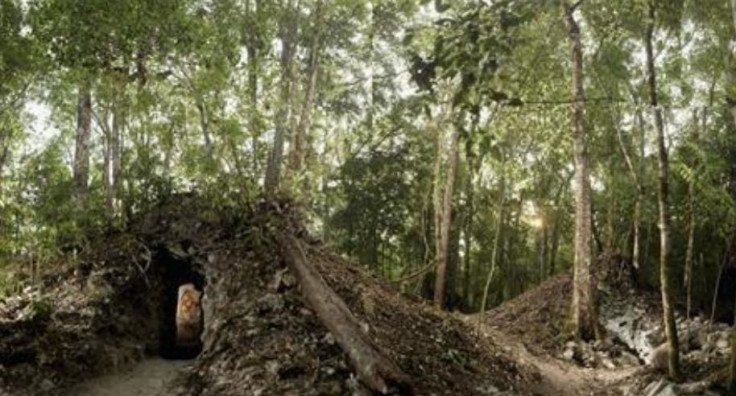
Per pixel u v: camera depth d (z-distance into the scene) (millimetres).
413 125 27875
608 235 24219
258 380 8875
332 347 9414
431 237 30812
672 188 21156
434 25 5316
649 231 23703
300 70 22000
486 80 5289
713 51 17672
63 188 12812
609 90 19922
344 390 8703
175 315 12883
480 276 34188
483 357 11867
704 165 17641
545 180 29766
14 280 11477
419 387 9398
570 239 36375
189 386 9430
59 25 11203
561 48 18625
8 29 10836
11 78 11359
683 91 18359
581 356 16359
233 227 12070
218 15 14906
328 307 9812
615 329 18547
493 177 28141
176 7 11898
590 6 17484
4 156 13039
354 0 20875
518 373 11953
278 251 11258
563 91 18703
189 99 12852
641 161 21250
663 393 10461
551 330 18594
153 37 11945
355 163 29969
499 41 5164
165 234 12391
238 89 12445
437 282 21906
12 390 9023
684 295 22750
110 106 13602
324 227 28875
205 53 12289
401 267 33281
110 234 12797
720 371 10391
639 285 20984
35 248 11625
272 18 17688
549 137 20297
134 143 13188
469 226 31719
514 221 34594
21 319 10234
